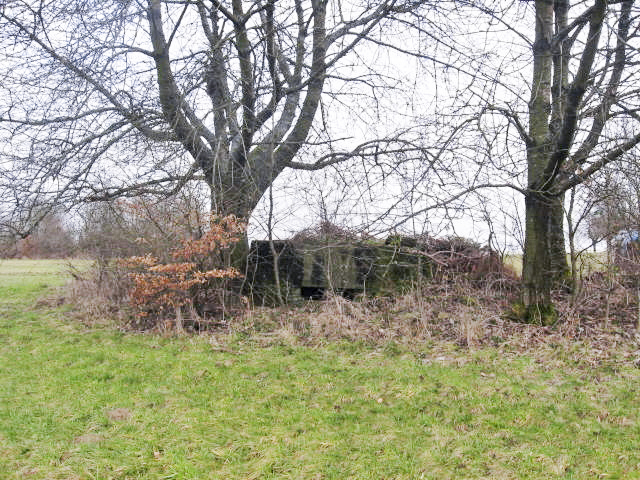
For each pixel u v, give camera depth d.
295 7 10.97
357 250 11.37
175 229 10.33
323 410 6.73
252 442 5.93
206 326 10.20
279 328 9.91
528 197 9.58
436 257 11.06
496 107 8.80
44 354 9.08
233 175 10.95
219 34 10.56
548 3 9.61
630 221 9.72
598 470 5.16
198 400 7.09
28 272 18.62
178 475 5.31
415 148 10.00
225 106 9.73
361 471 5.32
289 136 11.83
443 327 9.52
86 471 5.36
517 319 9.61
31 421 6.50
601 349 8.27
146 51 9.98
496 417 6.29
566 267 11.50
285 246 11.42
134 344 9.45
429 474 5.22
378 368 7.89
